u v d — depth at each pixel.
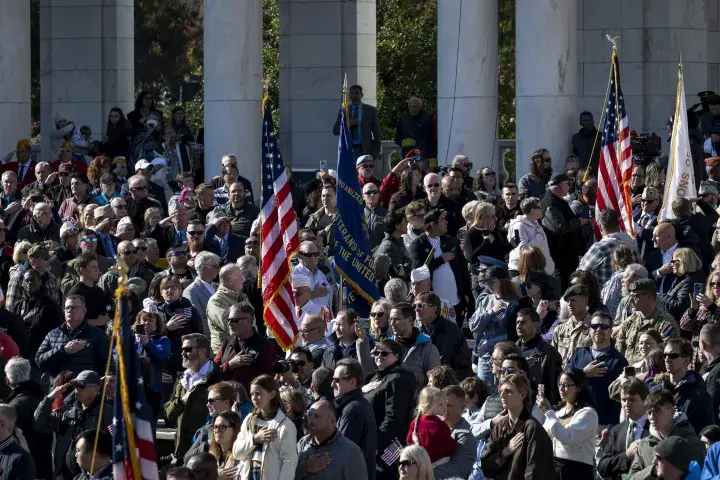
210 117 58.88
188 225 45.56
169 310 39.84
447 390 31.80
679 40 63.47
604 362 33.94
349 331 36.44
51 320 41.72
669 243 42.09
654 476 28.62
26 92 66.12
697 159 56.91
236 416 31.50
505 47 112.44
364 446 31.88
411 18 106.94
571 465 31.00
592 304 36.16
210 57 58.72
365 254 42.41
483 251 43.84
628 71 63.81
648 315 35.91
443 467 31.08
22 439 32.91
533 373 34.22
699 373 33.50
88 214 48.56
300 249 41.25
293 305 39.97
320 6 72.19
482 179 51.25
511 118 109.75
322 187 50.53
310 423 30.67
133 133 67.88
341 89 72.25
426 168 63.44
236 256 47.50
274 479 30.41
